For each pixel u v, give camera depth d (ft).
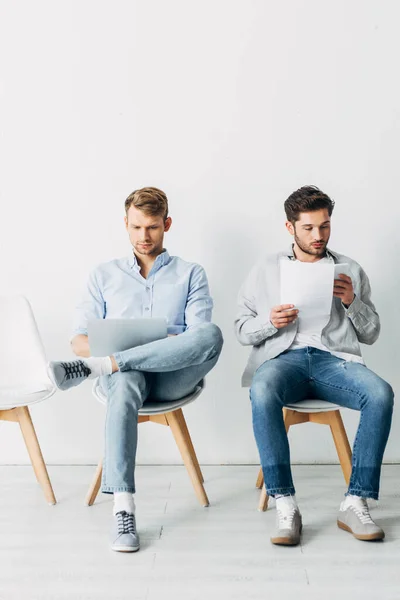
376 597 5.25
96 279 7.70
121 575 5.67
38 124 8.55
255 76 8.46
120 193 8.57
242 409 8.71
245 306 7.53
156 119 8.52
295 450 8.75
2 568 5.82
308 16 8.41
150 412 6.87
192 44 8.47
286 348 7.12
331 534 6.45
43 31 8.50
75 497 7.59
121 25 8.48
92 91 8.52
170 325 7.55
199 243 8.59
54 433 8.77
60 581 5.57
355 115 8.44
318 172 8.50
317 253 7.22
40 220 8.59
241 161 8.50
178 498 7.54
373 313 7.30
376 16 8.39
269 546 6.20
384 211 8.50
